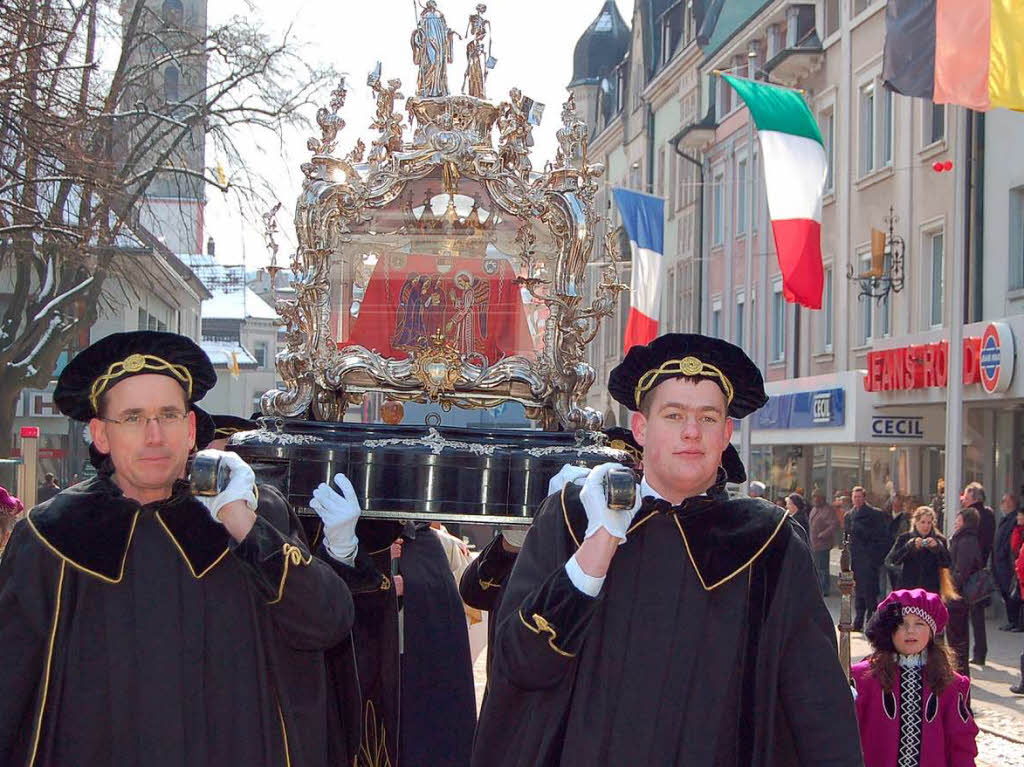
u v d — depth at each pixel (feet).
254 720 11.52
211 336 212.43
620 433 17.46
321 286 16.70
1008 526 50.57
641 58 134.92
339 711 13.94
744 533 11.43
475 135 16.96
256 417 17.12
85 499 11.56
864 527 50.26
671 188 121.80
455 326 17.04
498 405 17.03
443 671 19.15
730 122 102.37
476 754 11.62
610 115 155.33
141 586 11.37
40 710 11.07
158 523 11.56
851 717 11.33
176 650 11.32
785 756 11.53
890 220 71.05
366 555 14.98
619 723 11.12
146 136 69.82
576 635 10.78
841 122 79.20
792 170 52.90
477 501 15.10
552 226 16.85
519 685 11.02
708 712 11.18
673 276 120.47
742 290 99.04
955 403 47.70
